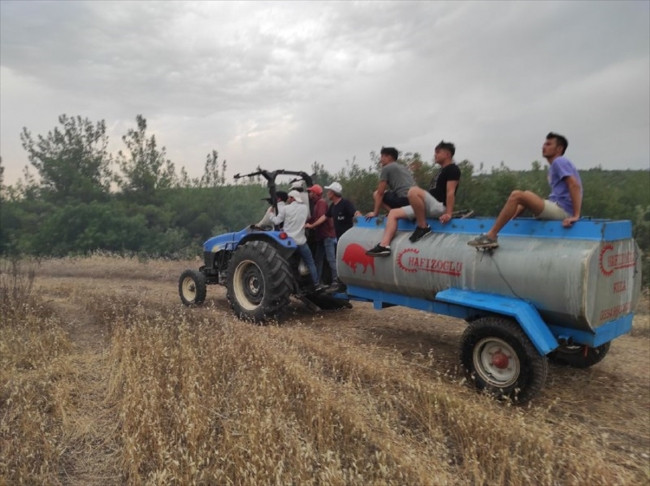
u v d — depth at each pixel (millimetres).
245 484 2967
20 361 5051
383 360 5086
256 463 3102
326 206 7215
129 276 11555
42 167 23906
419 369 5039
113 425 3852
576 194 4344
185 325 5762
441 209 5195
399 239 5414
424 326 6801
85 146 24391
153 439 3406
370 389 4441
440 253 4941
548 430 3613
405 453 3330
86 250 19984
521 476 3154
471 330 4523
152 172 23594
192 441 3283
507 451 3275
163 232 22297
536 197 4363
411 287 5262
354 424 3627
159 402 3842
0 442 3529
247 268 7121
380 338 5953
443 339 6195
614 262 4273
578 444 3650
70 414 3994
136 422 3605
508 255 4434
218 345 5109
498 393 4309
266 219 7344
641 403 4480
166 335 5391
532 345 4180
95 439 3682
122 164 23672
